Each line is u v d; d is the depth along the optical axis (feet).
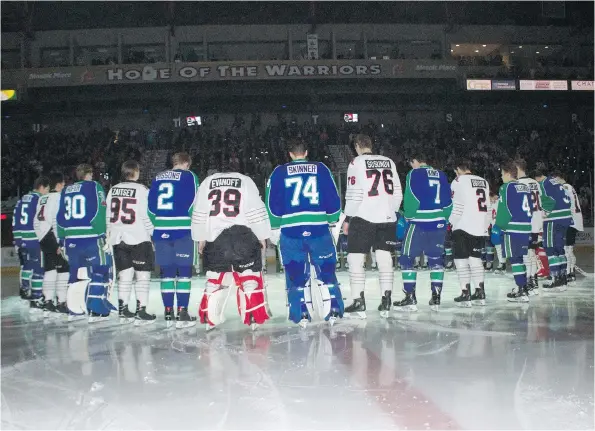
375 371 14.47
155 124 108.17
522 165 30.63
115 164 90.99
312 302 22.04
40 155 93.91
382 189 22.68
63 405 12.48
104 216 23.85
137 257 22.80
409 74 101.71
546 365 14.79
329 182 21.13
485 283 35.73
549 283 34.12
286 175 21.12
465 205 25.21
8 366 16.28
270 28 109.60
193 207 21.12
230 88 100.58
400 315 23.26
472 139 103.45
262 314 20.43
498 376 13.83
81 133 101.40
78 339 20.27
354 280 22.62
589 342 17.53
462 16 112.47
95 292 23.86
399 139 100.48
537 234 30.14
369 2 111.04
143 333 20.94
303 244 20.83
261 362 15.69
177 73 97.45
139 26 108.37
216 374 14.56
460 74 103.30
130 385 13.82
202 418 11.37
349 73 100.01
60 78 96.99
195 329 21.34
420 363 15.20
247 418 11.28
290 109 108.27
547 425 10.64
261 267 20.84
